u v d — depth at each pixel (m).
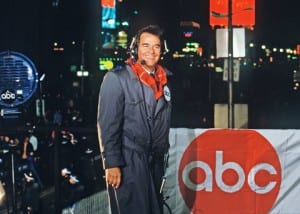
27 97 16.20
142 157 4.46
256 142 5.76
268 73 89.25
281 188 5.74
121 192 4.44
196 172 5.80
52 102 36.53
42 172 10.52
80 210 6.36
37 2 38.53
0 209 7.75
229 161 5.77
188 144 5.81
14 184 7.50
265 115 47.12
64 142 8.48
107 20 84.44
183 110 46.72
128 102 4.45
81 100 40.28
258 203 5.76
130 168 4.44
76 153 8.71
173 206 5.82
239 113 19.39
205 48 75.69
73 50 74.75
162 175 4.68
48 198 9.95
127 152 4.46
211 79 40.97
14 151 7.56
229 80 19.61
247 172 5.77
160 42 4.57
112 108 4.41
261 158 5.75
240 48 19.80
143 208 4.43
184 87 58.72
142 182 4.45
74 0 75.38
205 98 62.31
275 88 77.75
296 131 5.70
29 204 8.80
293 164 5.73
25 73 16.20
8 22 34.28
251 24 21.38
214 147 5.78
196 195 5.80
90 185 6.87
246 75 75.69
